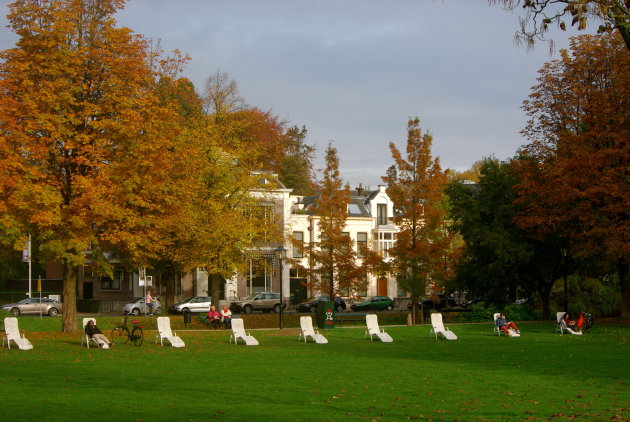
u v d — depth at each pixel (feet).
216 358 72.08
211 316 119.03
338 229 143.02
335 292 143.43
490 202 140.26
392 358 72.95
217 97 161.48
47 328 113.50
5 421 36.73
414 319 129.80
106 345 79.92
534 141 127.75
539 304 154.92
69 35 90.84
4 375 55.77
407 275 130.72
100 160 88.17
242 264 134.10
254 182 136.98
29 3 89.45
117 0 96.12
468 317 144.46
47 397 45.03
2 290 211.20
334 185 144.56
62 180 91.30
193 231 122.52
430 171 129.49
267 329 114.01
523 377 57.77
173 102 96.84
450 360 70.95
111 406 42.19
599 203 114.73
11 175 83.41
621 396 47.62
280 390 50.21
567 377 57.67
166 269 148.46
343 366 65.57
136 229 95.04
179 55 100.83
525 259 128.77
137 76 92.02
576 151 111.65
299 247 145.48
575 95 118.83
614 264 135.44
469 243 138.82
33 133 88.33
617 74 108.88
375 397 47.32
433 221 128.57
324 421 38.42
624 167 108.58
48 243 86.07
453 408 43.06
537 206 122.01
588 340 92.73
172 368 62.90
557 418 39.50
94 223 94.22
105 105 89.10
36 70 87.30
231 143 137.49
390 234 219.00
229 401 45.14
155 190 92.79
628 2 37.35
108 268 97.76
